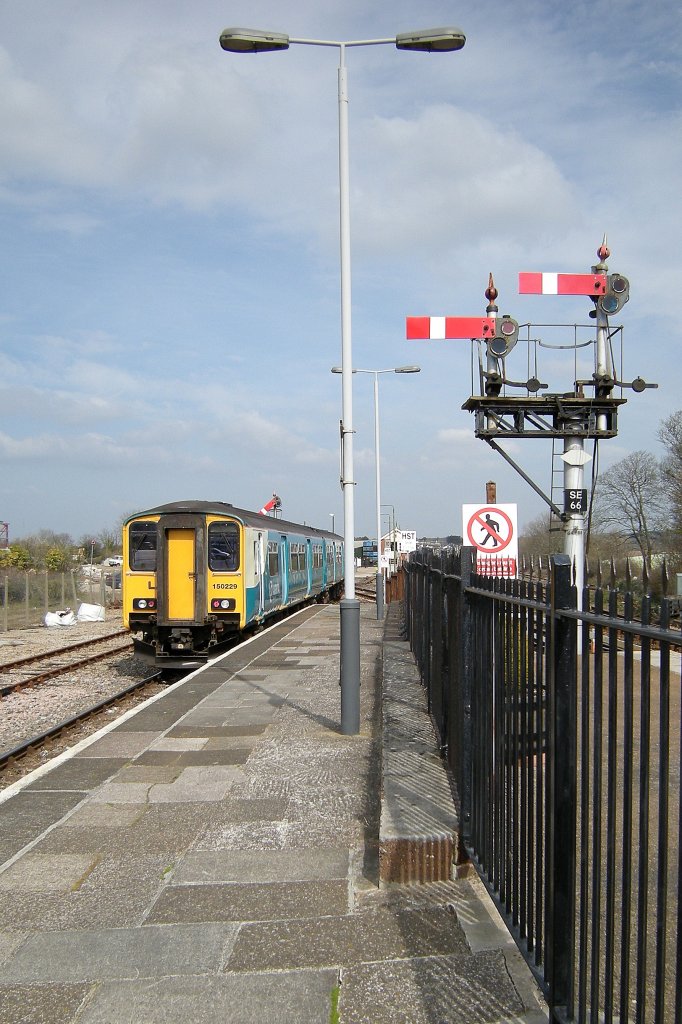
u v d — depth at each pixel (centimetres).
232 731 881
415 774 569
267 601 1948
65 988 373
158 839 559
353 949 398
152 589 1603
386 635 1528
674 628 231
